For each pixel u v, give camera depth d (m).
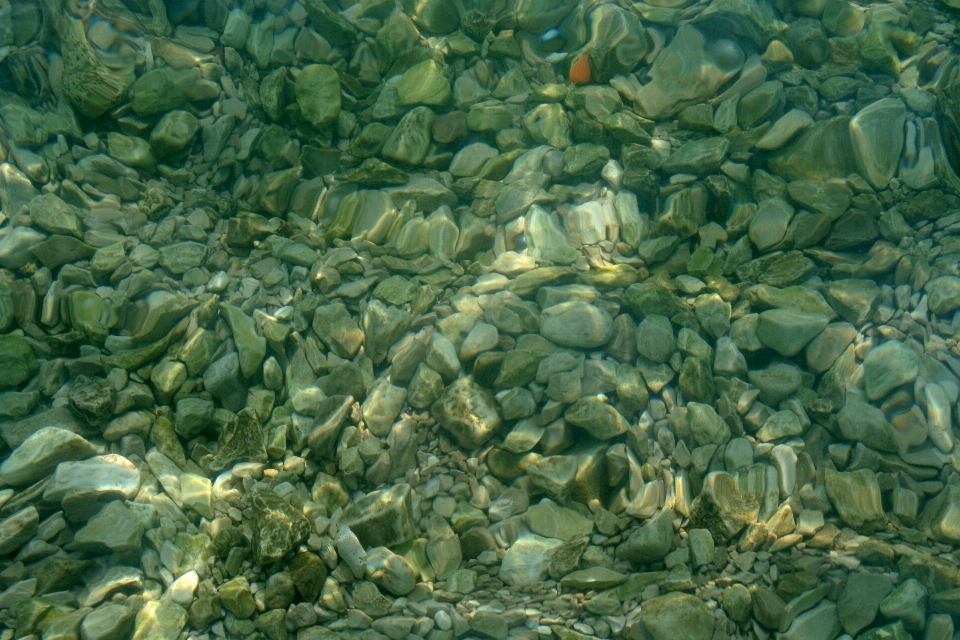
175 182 1.94
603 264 1.86
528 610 1.62
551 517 1.69
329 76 1.97
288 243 1.91
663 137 1.93
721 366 1.75
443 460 1.74
